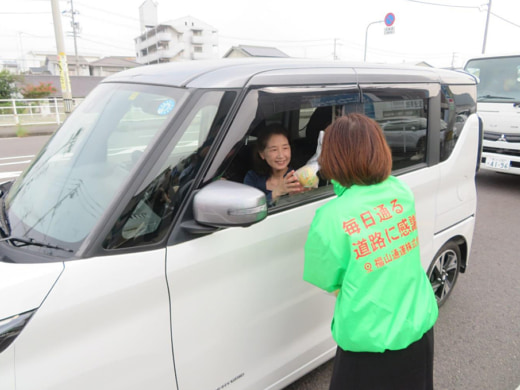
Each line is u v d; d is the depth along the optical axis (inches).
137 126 62.4
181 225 56.6
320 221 56.2
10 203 68.1
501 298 132.0
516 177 295.9
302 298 75.7
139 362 54.8
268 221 66.9
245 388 69.7
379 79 82.6
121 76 79.9
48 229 56.3
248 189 55.8
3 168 310.5
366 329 54.9
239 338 66.6
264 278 67.9
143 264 53.3
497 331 114.4
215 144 59.6
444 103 99.7
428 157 97.3
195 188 57.8
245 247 63.7
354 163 55.5
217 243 60.1
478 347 107.5
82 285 49.0
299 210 71.9
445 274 117.3
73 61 2319.1
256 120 64.6
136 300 53.2
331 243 54.7
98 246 51.3
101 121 69.8
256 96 63.6
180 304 57.7
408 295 57.7
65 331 48.1
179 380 59.9
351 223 54.4
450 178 104.6
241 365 68.2
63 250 51.9
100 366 51.2
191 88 61.2
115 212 52.7
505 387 93.9
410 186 90.7
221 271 61.4
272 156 77.1
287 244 70.3
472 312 123.7
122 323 52.7
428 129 95.9
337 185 60.2
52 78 1593.3
